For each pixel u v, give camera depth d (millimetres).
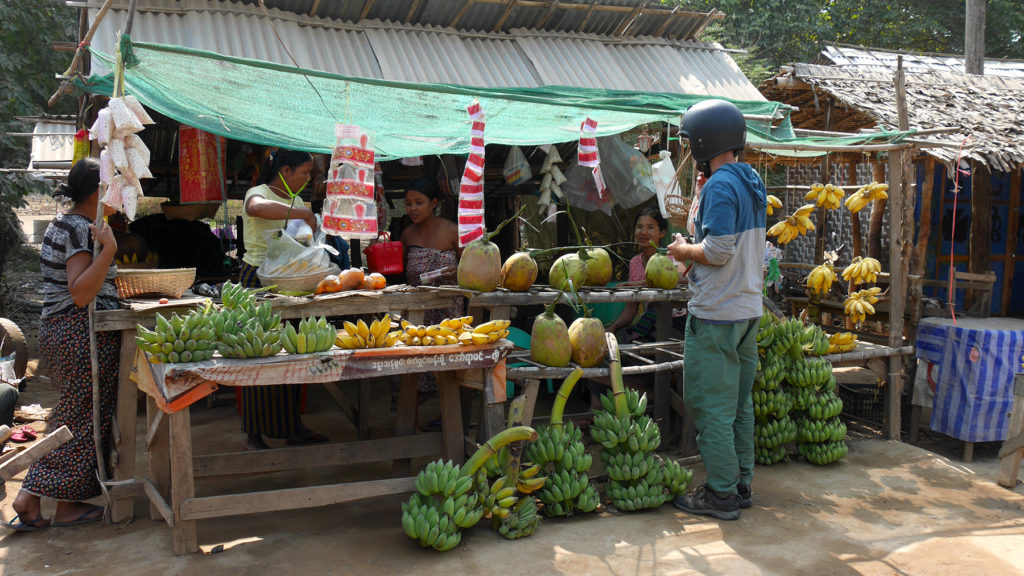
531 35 6762
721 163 3812
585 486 3830
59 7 11336
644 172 6434
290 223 4250
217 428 5473
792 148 5141
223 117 4277
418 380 4832
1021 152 6617
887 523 3861
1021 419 4426
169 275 3846
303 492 3412
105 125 3264
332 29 6035
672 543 3557
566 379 3955
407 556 3369
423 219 5172
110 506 3678
